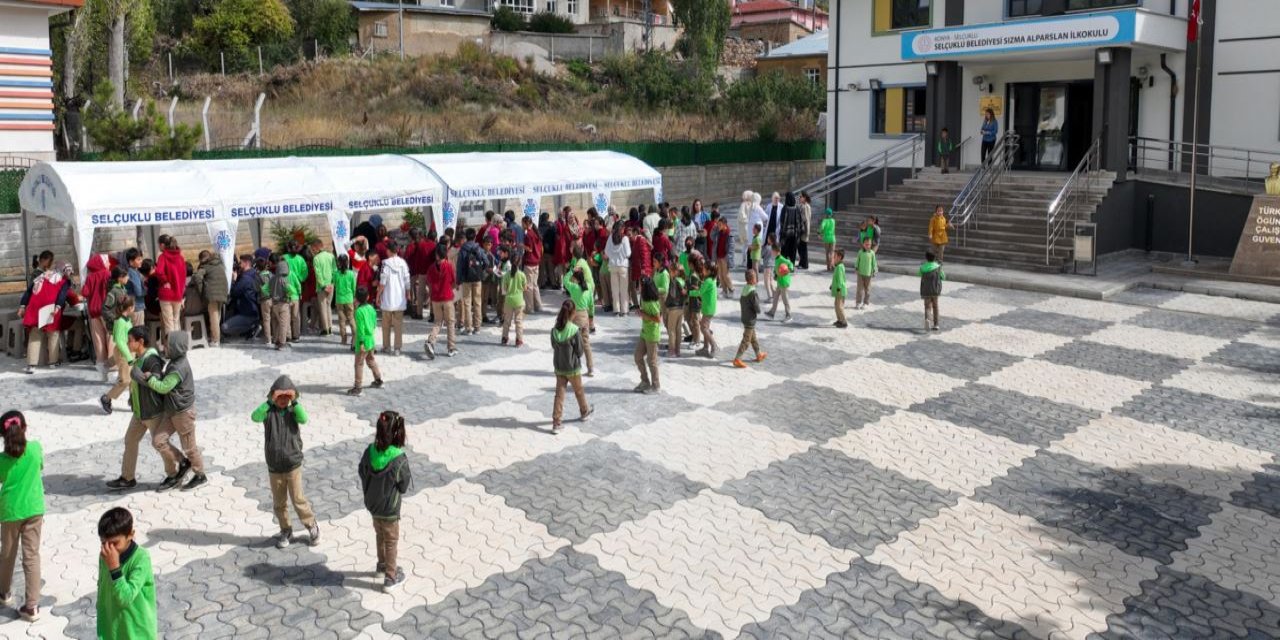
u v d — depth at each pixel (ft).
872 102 114.11
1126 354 58.80
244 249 85.15
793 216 86.22
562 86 159.94
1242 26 89.30
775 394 49.98
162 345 55.88
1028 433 44.93
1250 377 54.08
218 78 139.64
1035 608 29.58
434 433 43.50
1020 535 34.55
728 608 29.17
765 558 32.40
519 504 36.27
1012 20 92.99
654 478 38.88
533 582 30.58
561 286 77.20
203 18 151.94
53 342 53.31
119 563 22.25
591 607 29.12
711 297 56.24
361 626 27.96
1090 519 35.96
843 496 37.52
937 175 102.68
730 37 226.99
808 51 191.83
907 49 101.14
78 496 36.55
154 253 75.72
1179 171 93.61
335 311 65.98
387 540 29.78
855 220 100.07
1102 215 88.58
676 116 159.02
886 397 49.83
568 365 43.42
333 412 46.14
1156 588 30.96
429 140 118.62
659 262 57.21
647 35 190.39
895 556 32.76
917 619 28.81
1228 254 87.15
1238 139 90.74
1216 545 34.06
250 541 33.22
